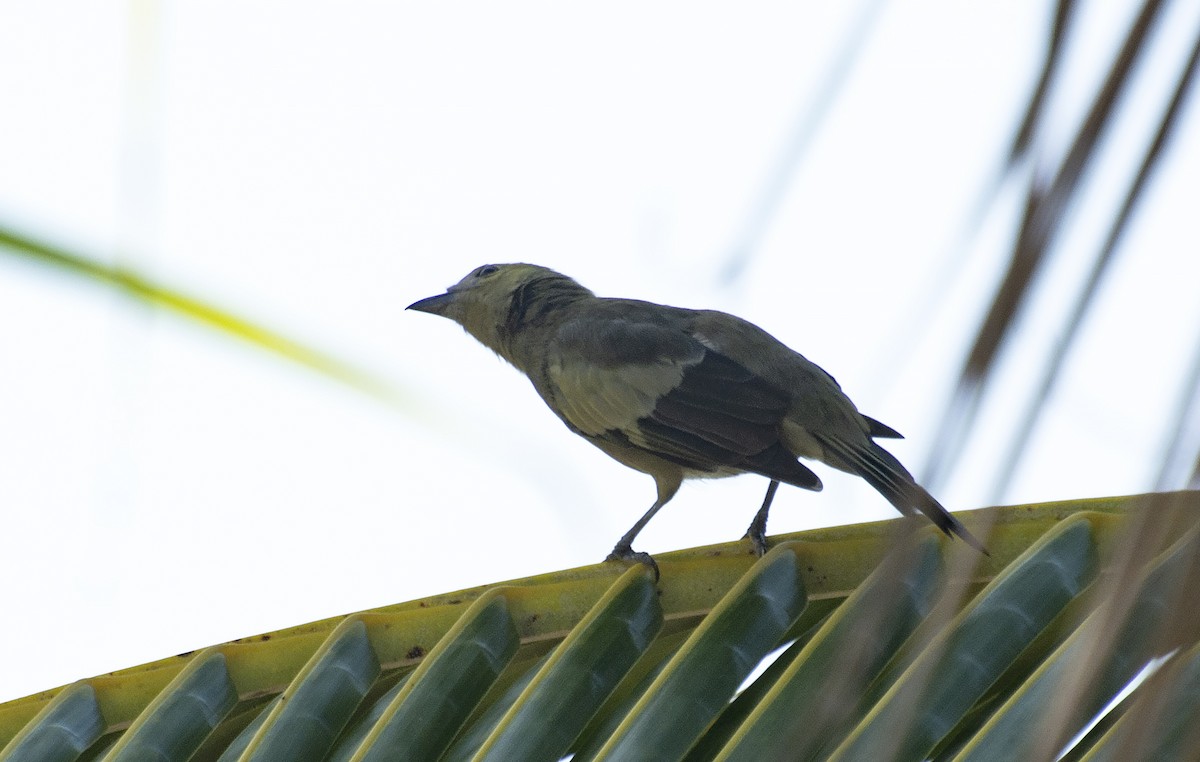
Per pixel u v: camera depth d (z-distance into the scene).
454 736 7.48
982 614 6.96
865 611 2.83
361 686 8.03
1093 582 7.11
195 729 8.04
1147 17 2.11
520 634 8.31
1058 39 2.13
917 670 3.04
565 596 8.44
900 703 3.14
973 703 6.54
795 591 7.90
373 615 8.39
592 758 7.15
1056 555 7.23
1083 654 2.87
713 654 7.40
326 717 7.74
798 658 6.84
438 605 8.45
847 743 5.92
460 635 8.02
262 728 7.62
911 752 6.25
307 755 7.53
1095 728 5.90
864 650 2.81
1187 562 2.51
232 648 8.45
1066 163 2.13
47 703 8.59
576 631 7.88
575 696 7.45
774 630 7.66
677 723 6.98
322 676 7.96
